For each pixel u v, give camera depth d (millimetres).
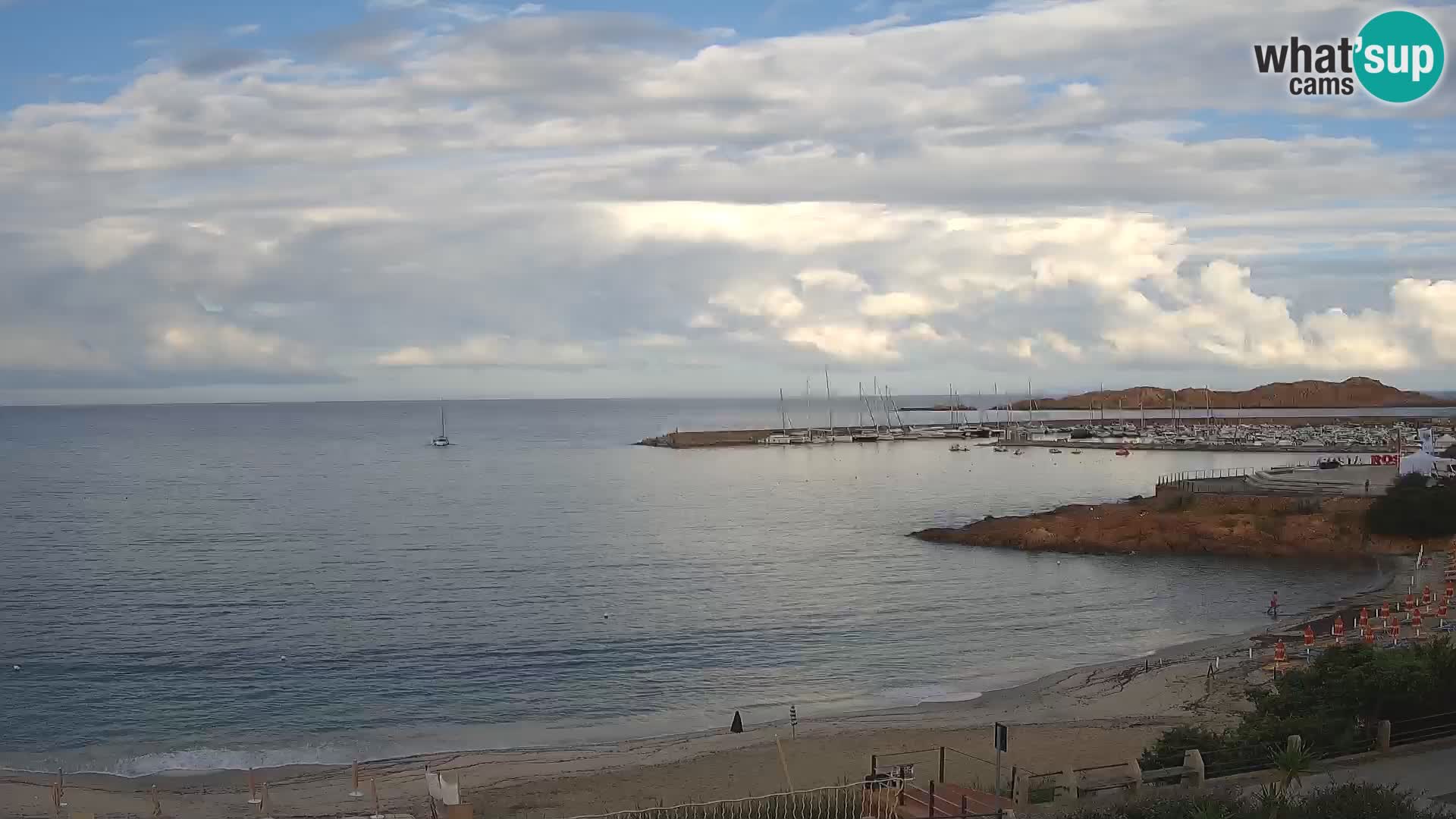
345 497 144125
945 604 68375
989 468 191500
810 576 79688
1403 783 22969
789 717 43562
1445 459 105312
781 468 197375
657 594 72375
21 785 35500
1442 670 27609
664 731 42156
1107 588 73562
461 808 29516
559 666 52938
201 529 109375
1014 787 25297
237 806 32656
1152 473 173125
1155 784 24656
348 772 36500
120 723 43656
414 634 59906
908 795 23500
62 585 76000
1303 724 26391
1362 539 84625
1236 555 84562
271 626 62250
